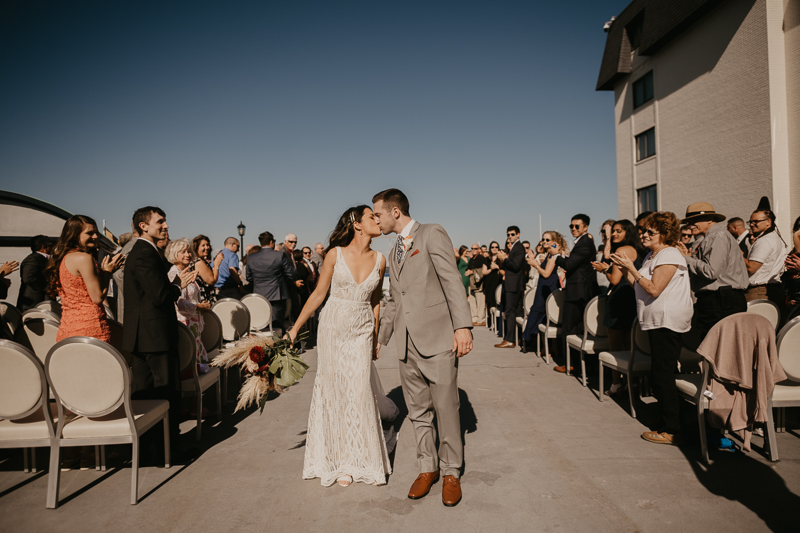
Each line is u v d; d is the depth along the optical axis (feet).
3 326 11.91
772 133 37.01
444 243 8.53
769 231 15.20
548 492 8.64
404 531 7.49
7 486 9.36
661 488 8.66
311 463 9.58
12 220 24.85
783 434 11.12
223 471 9.96
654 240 10.85
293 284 23.93
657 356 10.79
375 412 9.60
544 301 20.88
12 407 8.39
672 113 48.24
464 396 15.11
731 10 40.37
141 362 10.23
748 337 9.27
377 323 10.59
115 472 9.97
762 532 7.16
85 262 9.30
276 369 9.46
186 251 13.76
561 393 15.29
